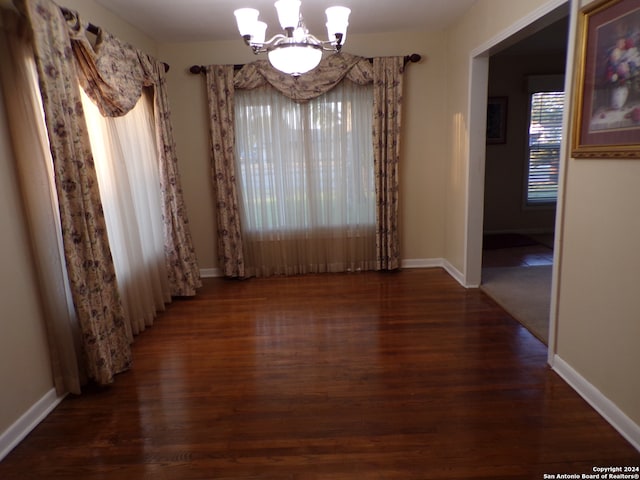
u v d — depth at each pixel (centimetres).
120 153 289
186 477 169
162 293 363
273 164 418
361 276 425
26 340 204
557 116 564
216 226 436
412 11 340
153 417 209
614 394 187
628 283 175
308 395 223
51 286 215
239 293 391
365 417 203
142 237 328
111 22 305
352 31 391
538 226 595
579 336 212
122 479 169
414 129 420
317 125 412
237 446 186
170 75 406
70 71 216
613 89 177
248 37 199
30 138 201
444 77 409
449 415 202
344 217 431
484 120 349
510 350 263
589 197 198
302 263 441
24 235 205
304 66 203
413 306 341
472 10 332
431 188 433
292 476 168
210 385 237
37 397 210
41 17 195
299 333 299
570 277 217
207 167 425
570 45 206
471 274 378
